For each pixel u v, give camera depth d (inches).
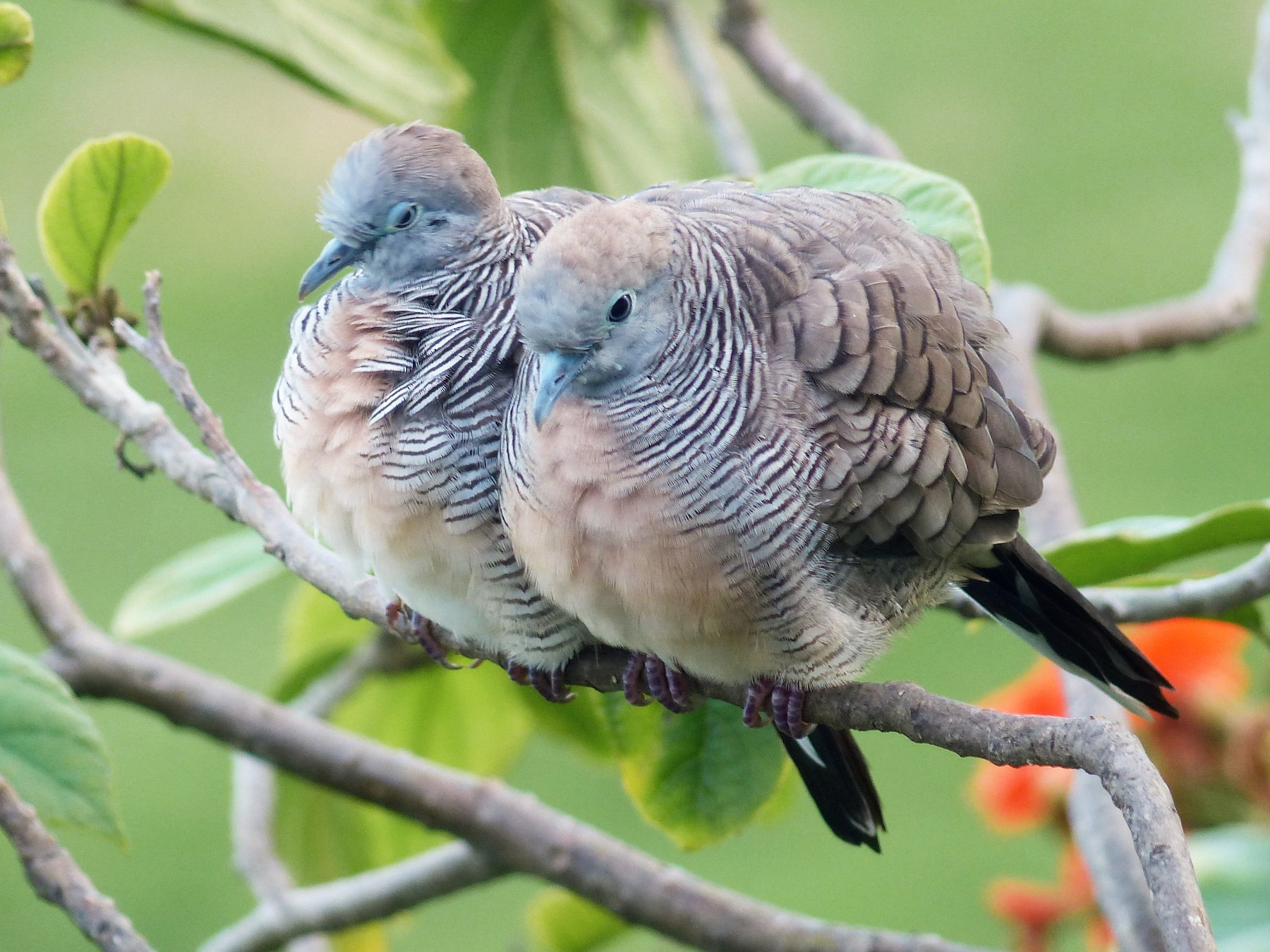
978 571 106.3
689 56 112.0
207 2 107.6
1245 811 107.3
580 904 109.4
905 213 106.1
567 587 105.0
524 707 110.2
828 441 104.7
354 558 106.1
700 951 107.3
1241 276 111.7
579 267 104.5
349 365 105.7
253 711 107.4
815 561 104.9
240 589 108.0
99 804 105.0
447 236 105.9
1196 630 107.5
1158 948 105.6
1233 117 112.4
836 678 105.3
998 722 103.4
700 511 104.7
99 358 106.3
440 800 107.5
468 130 111.6
